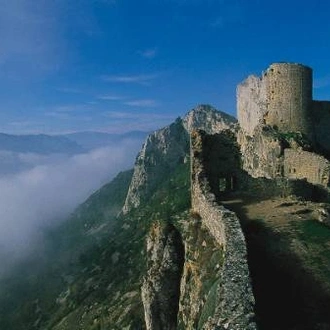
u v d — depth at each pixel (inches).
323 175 2020.2
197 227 1385.3
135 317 3280.0
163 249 1561.3
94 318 4566.9
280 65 2551.7
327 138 2605.8
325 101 2628.0
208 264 1127.6
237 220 1114.7
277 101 2571.4
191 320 1114.1
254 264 1018.1
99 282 6176.2
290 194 1729.8
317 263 1024.2
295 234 1202.0
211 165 1761.8
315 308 852.6
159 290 1504.7
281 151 2374.5
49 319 6279.5
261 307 855.1
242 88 3501.5
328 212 1364.4
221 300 715.4
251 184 1747.0
